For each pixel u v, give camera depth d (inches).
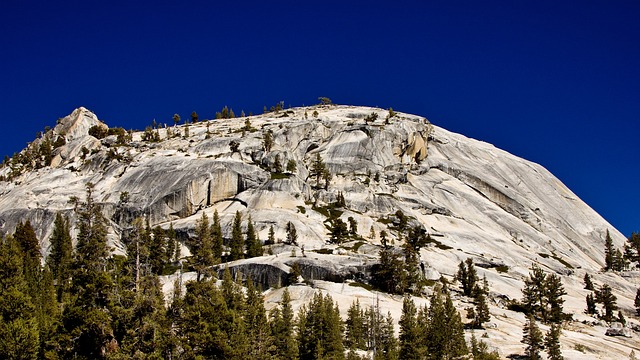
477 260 6855.3
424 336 3786.9
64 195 7495.1
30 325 2514.8
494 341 4389.8
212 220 6840.6
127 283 2642.7
